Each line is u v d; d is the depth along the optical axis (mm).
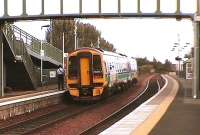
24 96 32469
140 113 22656
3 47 37906
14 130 20625
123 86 48250
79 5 34188
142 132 15750
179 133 15430
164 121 18984
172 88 51344
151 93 47188
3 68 39125
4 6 34594
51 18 35188
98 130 20516
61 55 57219
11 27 38625
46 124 22172
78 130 20781
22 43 41219
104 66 35438
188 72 37219
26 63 41188
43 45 50438
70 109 30672
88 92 35219
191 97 33188
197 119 19719
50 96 32438
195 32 32375
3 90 36844
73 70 35406
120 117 25719
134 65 61938
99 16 34500
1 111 24562
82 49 35344
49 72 52281
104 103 35562
